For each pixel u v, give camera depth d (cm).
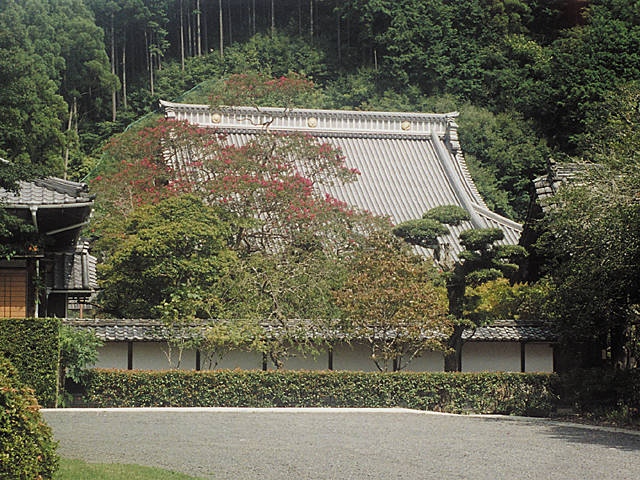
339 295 2602
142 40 8744
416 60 7250
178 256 2812
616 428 2133
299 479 1330
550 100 6425
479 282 2628
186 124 3669
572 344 2800
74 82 7544
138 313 2891
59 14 7569
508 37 7419
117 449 1588
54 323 2297
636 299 2369
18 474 1138
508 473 1415
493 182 6003
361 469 1423
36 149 5044
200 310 2759
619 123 2644
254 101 4872
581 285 2378
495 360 2933
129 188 3669
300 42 8244
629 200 2217
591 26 6775
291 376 2486
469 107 6625
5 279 2409
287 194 3117
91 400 2402
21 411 1163
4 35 4797
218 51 8706
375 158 4716
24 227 2119
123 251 2812
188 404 2439
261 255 2927
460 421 2173
